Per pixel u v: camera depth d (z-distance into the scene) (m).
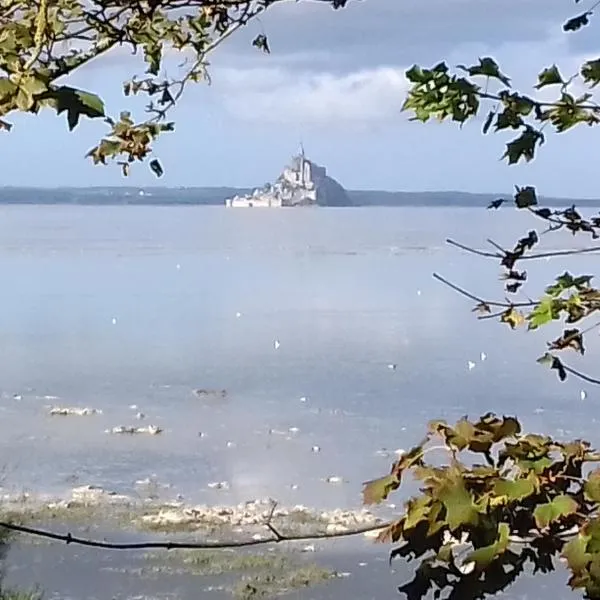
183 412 36.94
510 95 3.04
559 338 3.92
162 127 3.71
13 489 24.72
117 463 28.42
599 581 2.21
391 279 101.00
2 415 35.28
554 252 3.58
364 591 18.20
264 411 37.31
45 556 19.28
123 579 18.66
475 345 53.91
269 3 3.49
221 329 63.94
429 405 37.66
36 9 2.72
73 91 2.33
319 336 59.81
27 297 82.25
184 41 3.72
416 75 3.03
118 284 95.50
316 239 194.62
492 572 2.30
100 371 46.56
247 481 26.80
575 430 30.48
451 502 2.35
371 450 30.94
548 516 2.30
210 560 19.77
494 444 2.53
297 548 20.47
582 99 3.05
